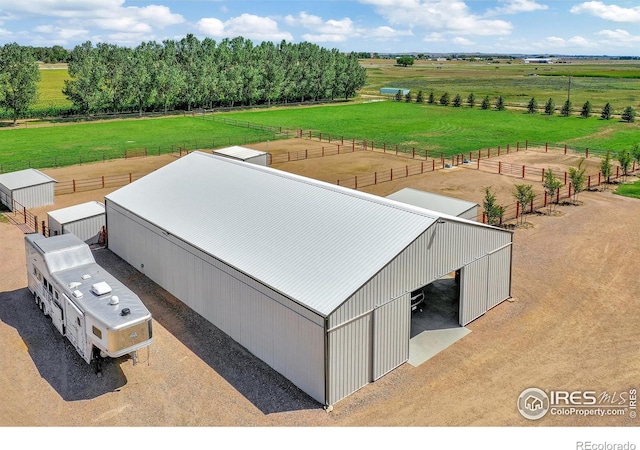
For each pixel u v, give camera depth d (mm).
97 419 15695
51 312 20797
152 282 25562
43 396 16828
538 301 23703
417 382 17734
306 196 23203
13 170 50219
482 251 21891
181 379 17797
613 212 37406
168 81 97000
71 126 82375
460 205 30469
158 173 30031
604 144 66125
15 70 81625
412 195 32562
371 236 19203
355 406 16484
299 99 122188
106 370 18250
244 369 18469
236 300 19812
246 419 15750
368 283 16969
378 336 17641
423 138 71375
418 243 18625
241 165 28344
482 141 68812
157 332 20844
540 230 33500
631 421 15461
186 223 23797
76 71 90562
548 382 17609
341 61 124875
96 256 28812
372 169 51719
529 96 128625
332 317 16016
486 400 16672
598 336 20562
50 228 31234
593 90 144750
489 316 22375
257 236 21219
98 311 17422
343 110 105625
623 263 28062
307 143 67375
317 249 19281
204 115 97062
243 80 107250
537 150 61938
